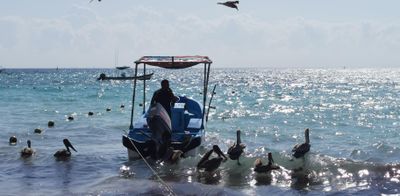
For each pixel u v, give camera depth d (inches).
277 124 1096.2
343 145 800.3
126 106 1605.6
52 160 642.2
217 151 591.8
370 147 773.9
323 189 483.8
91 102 1777.8
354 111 1421.0
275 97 2100.1
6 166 604.7
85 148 753.6
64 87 2920.8
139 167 589.0
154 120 602.5
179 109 675.4
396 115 1299.2
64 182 519.2
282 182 511.8
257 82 3922.2
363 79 4635.8
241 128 1008.2
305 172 549.0
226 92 2491.4
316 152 721.0
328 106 1609.3
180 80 4384.8
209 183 510.3
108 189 482.3
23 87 2883.9
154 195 460.8
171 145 609.0
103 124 1093.1
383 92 2428.6
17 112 1376.7
